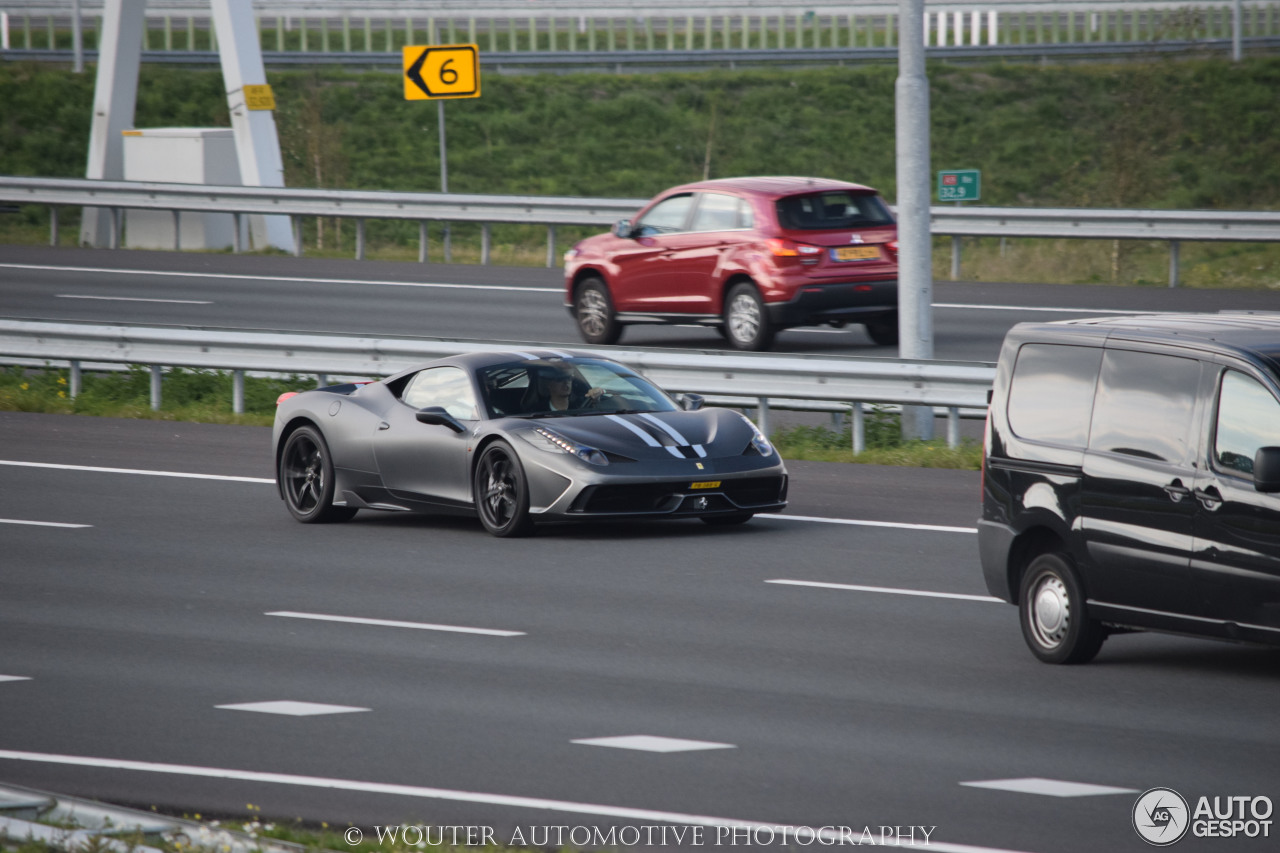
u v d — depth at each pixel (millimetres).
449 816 17375
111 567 31906
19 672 24031
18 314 67375
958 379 43406
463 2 152000
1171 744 19750
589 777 18703
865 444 46438
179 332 53562
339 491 36750
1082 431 23672
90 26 152375
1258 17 150375
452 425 34812
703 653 24781
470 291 75625
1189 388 22406
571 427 33688
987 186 121938
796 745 19922
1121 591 22891
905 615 27250
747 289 55406
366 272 82688
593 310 60969
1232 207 116875
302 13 153250
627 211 84250
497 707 21859
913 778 18516
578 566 31375
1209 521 21656
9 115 127750
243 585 30156
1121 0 150500
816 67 141875
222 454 46250
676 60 141875
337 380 55812
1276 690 22406
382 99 132750
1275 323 23469
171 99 130875
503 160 125250
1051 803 17547
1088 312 66375
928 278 45594
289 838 16359
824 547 33031
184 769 19188
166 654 25078
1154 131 96125
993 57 142250
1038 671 23594
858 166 125188
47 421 52469
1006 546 24688
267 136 92125
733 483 33406
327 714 21594
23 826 16156
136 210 95062
